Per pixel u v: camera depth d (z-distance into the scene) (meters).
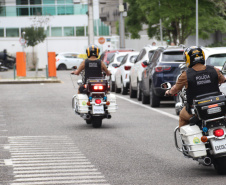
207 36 98.50
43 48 129.50
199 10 88.25
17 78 77.62
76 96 26.17
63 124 27.98
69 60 110.31
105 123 28.28
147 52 41.28
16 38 130.00
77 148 20.31
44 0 131.12
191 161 17.42
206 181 14.33
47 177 15.23
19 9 131.12
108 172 15.80
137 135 23.56
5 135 24.06
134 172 15.73
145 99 39.69
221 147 14.34
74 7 131.62
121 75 50.50
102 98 25.75
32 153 19.33
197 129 14.74
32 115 32.50
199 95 14.65
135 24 114.38
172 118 30.20
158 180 14.56
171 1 88.75
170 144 20.88
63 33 131.50
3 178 15.14
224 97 14.39
